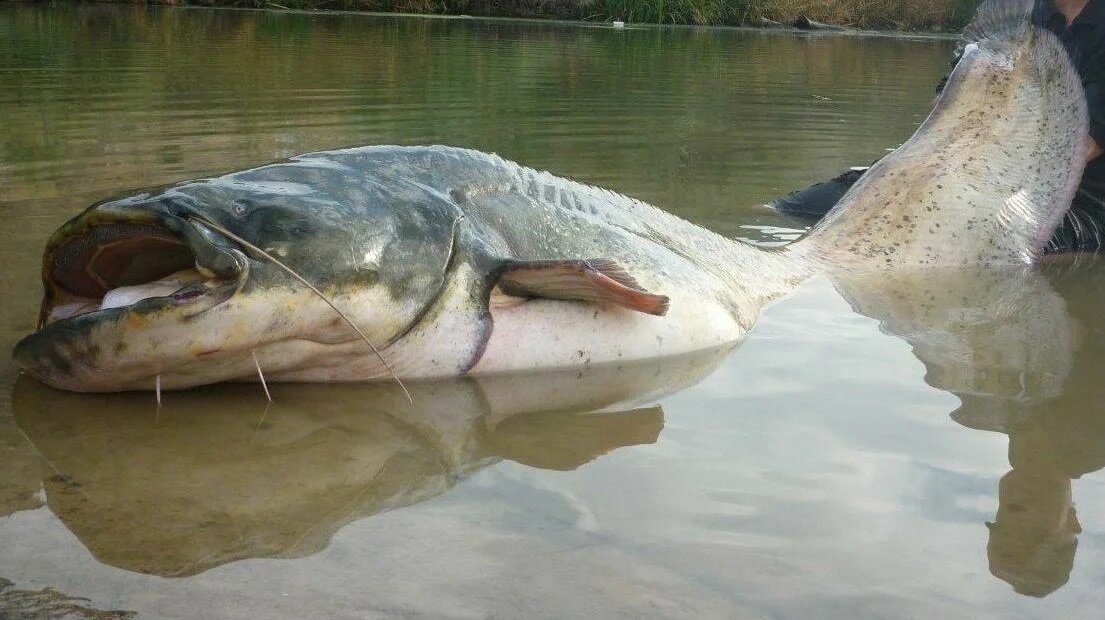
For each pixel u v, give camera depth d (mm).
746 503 1330
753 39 9180
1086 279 2338
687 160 3357
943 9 12016
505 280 1671
